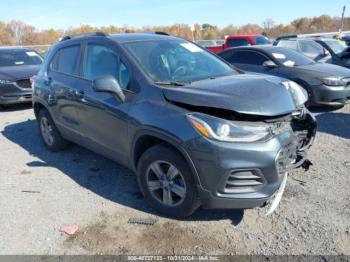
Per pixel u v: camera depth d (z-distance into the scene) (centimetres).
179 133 304
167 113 318
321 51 1116
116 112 368
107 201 383
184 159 314
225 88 323
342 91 706
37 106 557
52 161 511
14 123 756
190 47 443
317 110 752
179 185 329
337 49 1105
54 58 513
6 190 422
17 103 884
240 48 840
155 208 356
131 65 369
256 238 310
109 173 457
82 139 457
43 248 310
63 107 474
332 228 316
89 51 438
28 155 543
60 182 437
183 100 313
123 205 373
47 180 445
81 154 533
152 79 356
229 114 296
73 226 338
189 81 364
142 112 337
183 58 411
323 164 454
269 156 292
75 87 441
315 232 312
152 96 338
